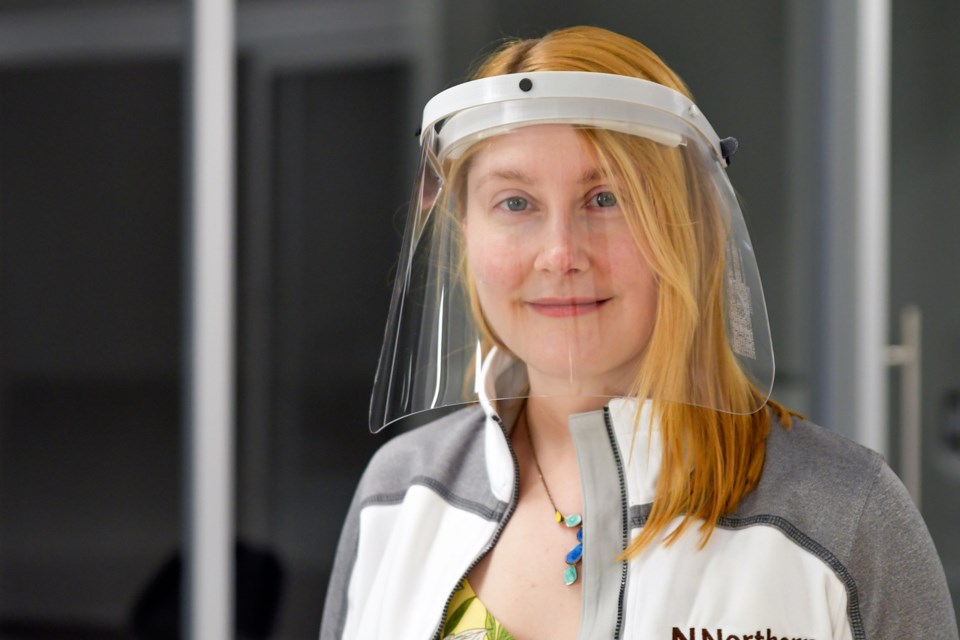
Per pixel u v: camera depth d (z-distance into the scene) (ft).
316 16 9.14
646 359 3.54
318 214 9.16
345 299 9.17
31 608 8.60
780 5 9.61
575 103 3.46
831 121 9.68
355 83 9.18
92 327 8.68
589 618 3.59
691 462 3.63
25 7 8.60
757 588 3.42
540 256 3.51
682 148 3.53
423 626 3.84
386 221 9.19
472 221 3.68
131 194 8.75
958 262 9.80
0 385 8.57
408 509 4.18
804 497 3.53
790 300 9.78
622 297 3.52
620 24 9.42
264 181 9.11
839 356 9.78
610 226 3.49
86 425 8.66
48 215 8.63
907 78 9.80
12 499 8.57
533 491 3.98
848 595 3.41
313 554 9.16
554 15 9.30
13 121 8.59
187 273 8.83
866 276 9.68
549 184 3.49
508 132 3.54
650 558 3.58
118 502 8.73
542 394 3.84
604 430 3.80
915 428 9.88
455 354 3.97
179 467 8.83
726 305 3.57
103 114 8.71
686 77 9.59
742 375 3.59
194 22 8.82
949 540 9.87
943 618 3.51
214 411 8.84
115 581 8.71
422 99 9.20
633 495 3.69
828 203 9.73
